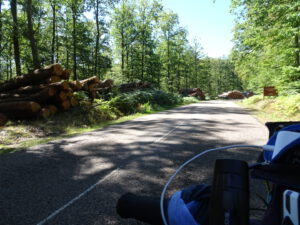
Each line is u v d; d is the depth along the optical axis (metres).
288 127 1.29
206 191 1.23
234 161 1.02
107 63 36.97
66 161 5.18
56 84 11.31
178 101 30.52
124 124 11.34
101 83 17.30
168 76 48.81
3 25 16.55
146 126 10.33
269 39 13.77
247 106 23.73
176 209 1.20
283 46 14.38
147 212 1.33
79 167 4.76
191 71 64.44
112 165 4.85
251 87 31.95
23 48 24.77
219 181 0.98
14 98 11.88
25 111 10.41
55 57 31.56
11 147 6.80
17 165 4.97
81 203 3.22
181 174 4.25
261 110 17.14
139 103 19.78
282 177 1.03
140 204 1.38
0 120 10.03
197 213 1.13
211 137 7.45
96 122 12.13
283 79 14.09
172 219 1.19
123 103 16.52
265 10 11.59
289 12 9.84
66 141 7.38
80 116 11.94
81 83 14.09
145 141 7.11
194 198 1.20
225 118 12.63
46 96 10.98
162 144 6.66
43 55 27.77
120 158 5.35
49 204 3.20
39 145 6.90
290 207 0.91
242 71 32.09
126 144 6.77
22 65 27.67
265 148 1.40
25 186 3.84
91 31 36.12
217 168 1.03
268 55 18.23
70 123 10.73
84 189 3.68
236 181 0.96
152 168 4.62
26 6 18.02
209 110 18.70
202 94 55.66
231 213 0.91
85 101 13.91
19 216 2.91
